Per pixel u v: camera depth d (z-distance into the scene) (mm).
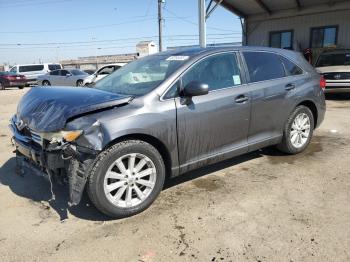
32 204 3916
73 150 3201
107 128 3289
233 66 4430
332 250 2938
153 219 3527
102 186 3342
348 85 10477
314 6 16484
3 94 19984
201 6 13805
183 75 3920
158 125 3613
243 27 19062
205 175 4648
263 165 4980
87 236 3256
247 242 3086
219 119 4137
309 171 4715
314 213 3561
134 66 4660
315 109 5504
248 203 3812
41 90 4340
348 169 4762
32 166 3896
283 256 2879
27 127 3746
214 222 3434
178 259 2885
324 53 12273
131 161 3508
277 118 4895
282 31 17859
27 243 3164
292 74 5152
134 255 2955
